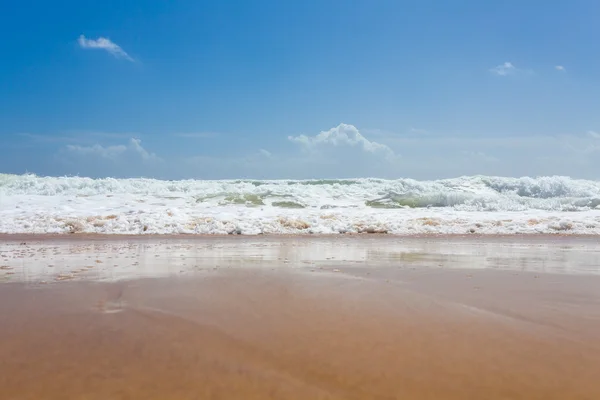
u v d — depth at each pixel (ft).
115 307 13.24
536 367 8.89
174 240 34.22
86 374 8.48
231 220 42.83
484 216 49.62
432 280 17.58
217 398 7.57
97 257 24.35
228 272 19.31
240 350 9.74
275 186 69.00
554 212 53.67
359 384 8.14
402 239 36.24
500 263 22.74
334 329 11.16
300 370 8.72
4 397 7.57
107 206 51.47
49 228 38.75
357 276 18.40
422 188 69.62
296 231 40.93
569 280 17.84
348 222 43.75
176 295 14.76
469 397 7.67
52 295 14.79
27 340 10.34
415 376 8.47
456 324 11.60
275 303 13.69
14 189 60.03
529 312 12.79
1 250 27.58
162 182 69.15
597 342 10.30
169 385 8.04
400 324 11.58
